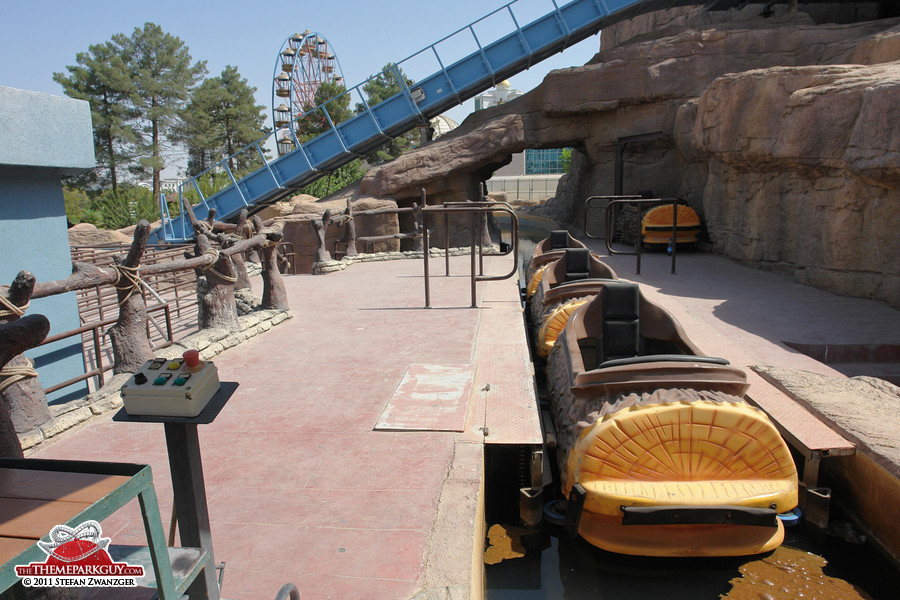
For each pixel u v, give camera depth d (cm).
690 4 2239
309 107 4322
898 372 759
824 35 1828
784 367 652
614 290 550
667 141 2005
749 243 1446
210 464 435
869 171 968
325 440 471
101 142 4081
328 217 1420
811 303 1025
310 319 902
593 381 429
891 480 430
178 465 226
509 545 470
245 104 4697
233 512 370
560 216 2975
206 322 754
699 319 909
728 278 1283
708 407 398
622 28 3256
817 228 1166
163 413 217
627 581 430
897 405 533
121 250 1290
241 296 1005
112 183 4259
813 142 1127
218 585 244
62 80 3969
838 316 930
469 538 338
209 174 4312
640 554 420
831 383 595
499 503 521
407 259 1633
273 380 620
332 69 4722
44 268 663
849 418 506
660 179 2048
